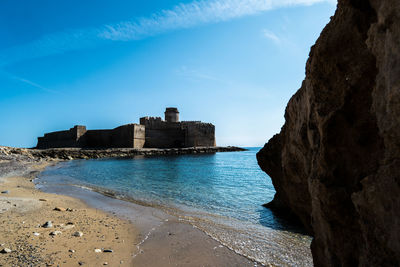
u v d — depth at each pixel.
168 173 24.73
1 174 21.47
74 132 62.25
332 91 2.94
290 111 6.13
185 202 11.77
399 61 1.86
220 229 7.65
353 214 2.63
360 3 2.68
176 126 70.38
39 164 33.47
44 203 10.36
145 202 11.66
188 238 6.84
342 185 2.75
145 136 64.81
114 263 5.25
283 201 9.59
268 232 7.44
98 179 20.00
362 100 2.56
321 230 3.23
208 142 73.44
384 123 2.06
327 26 3.15
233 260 5.57
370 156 2.40
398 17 1.91
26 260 5.00
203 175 23.42
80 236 6.62
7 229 6.64
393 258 1.91
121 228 7.60
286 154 6.68
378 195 2.05
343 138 2.74
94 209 10.02
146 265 5.25
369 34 2.34
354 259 2.63
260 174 24.42
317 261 3.49
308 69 3.69
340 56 2.82
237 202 11.82
